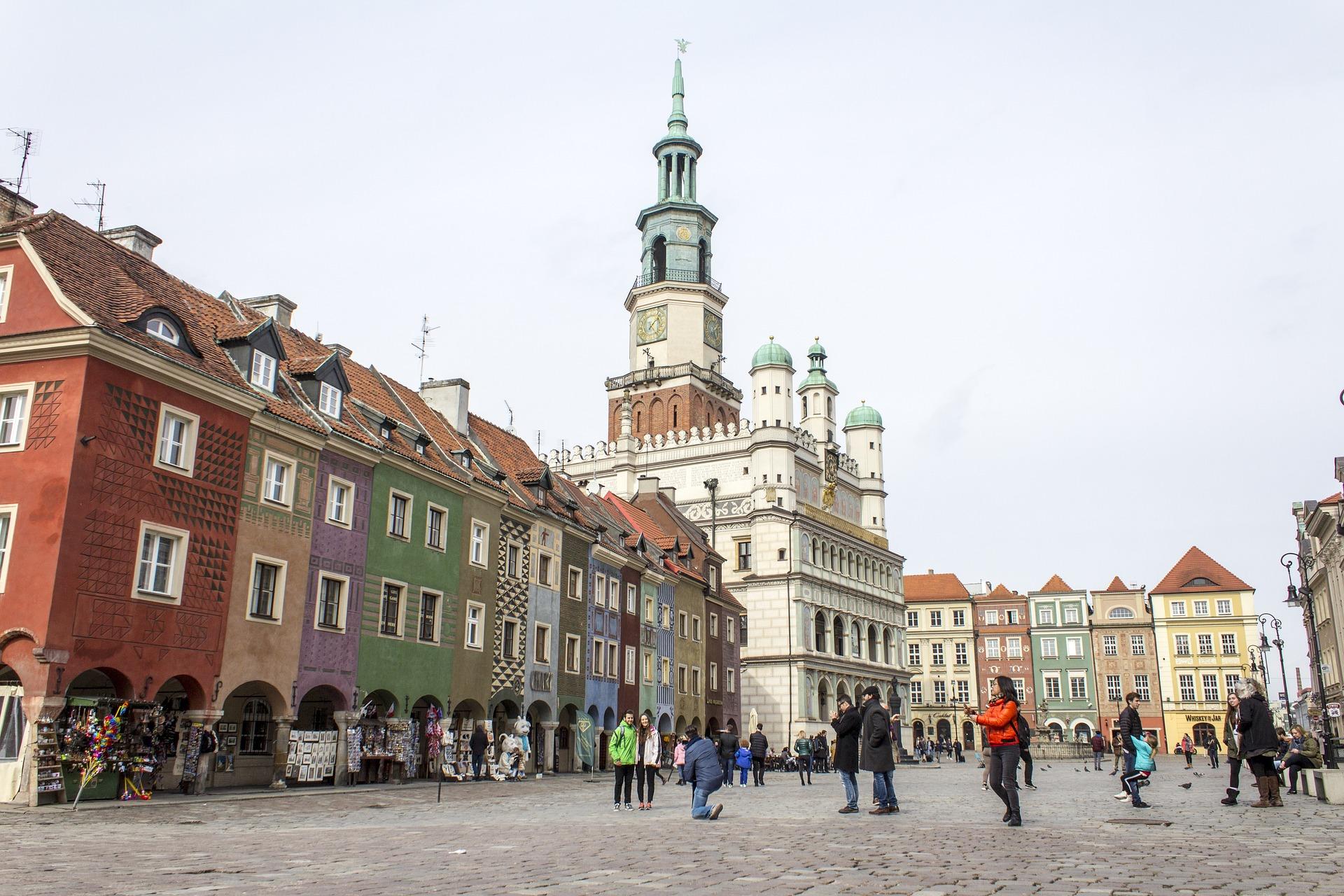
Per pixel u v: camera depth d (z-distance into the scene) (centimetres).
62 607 2233
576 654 4569
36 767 2130
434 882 1052
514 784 3434
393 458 3375
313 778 2947
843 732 1958
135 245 3136
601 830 1650
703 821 1816
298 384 3198
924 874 1069
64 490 2270
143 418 2478
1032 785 2923
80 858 1297
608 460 9006
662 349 9525
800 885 1002
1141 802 2066
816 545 8519
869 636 9425
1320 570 7225
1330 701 7231
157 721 2434
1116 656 11212
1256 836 1427
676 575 5778
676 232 9838
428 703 3591
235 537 2730
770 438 8288
